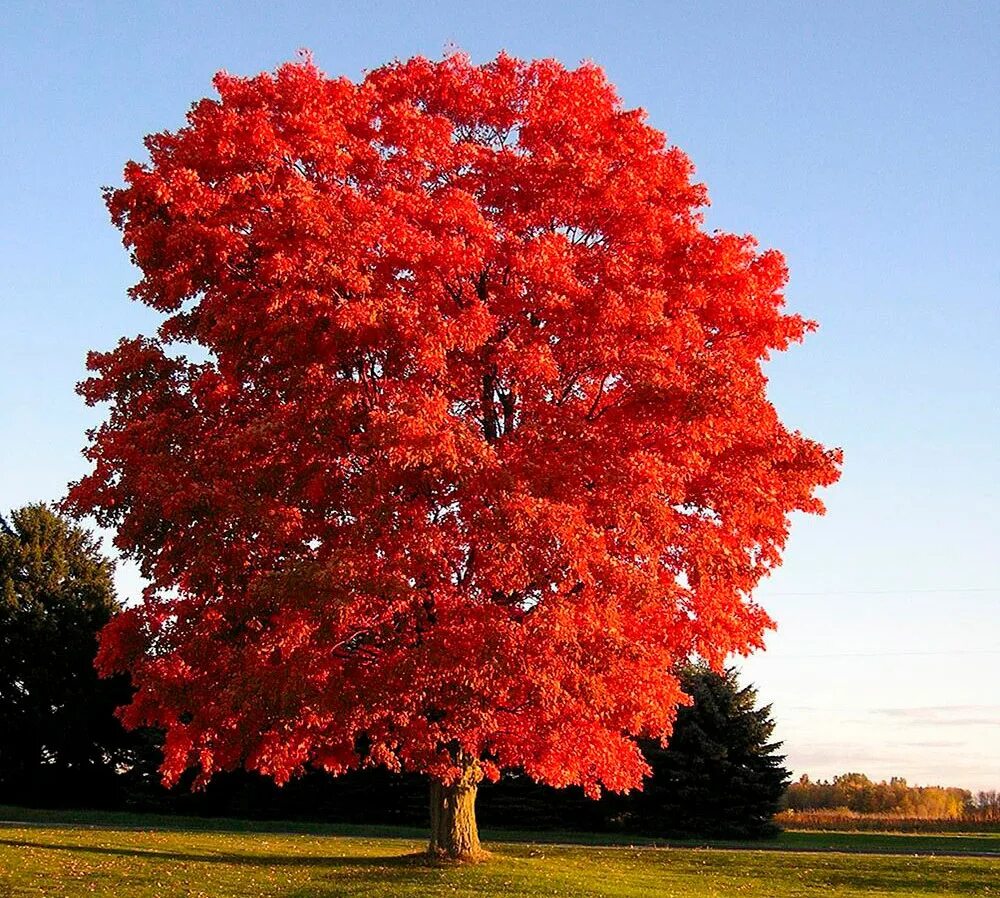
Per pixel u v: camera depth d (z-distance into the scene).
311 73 23.08
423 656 19.06
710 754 51.84
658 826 51.72
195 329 22.22
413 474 19.28
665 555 21.55
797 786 83.56
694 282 22.56
